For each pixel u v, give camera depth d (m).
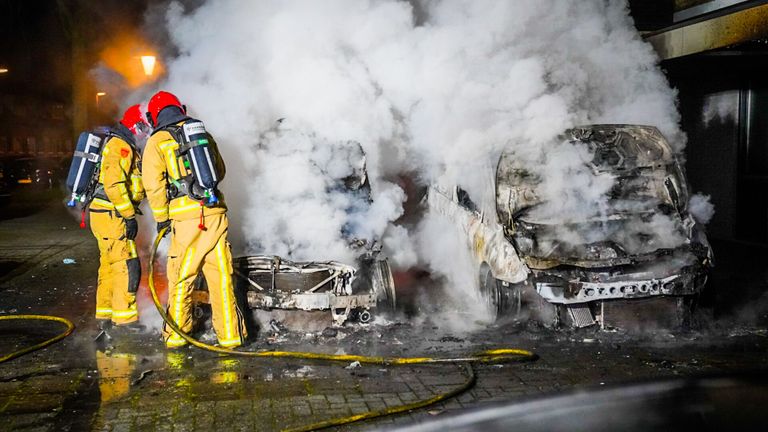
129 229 6.50
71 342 6.36
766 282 8.70
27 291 8.59
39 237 13.52
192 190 5.85
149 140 5.91
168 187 5.97
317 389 5.13
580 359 5.86
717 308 7.47
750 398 1.85
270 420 4.55
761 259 10.22
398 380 5.33
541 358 5.89
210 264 6.02
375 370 5.57
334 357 5.77
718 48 9.41
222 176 6.07
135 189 6.61
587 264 6.45
